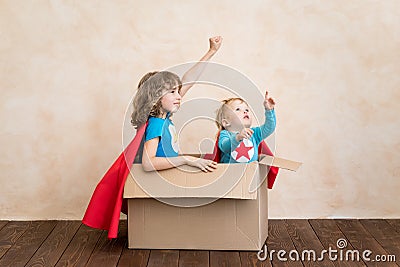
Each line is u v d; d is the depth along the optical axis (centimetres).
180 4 323
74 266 266
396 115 324
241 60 323
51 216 335
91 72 328
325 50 322
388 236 300
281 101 325
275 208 332
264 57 323
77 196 335
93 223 287
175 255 275
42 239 302
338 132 326
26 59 329
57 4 326
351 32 321
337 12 320
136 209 282
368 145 326
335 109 324
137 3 324
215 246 279
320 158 328
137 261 270
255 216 276
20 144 333
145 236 283
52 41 328
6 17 328
